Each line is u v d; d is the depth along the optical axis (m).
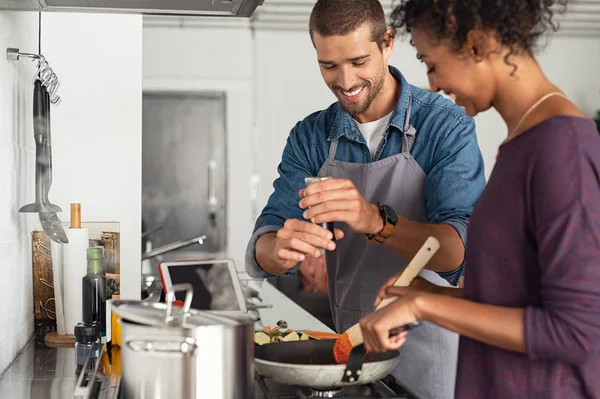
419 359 2.12
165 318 1.26
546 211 1.13
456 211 1.93
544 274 1.14
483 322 1.16
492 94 1.26
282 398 1.41
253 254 2.08
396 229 1.73
